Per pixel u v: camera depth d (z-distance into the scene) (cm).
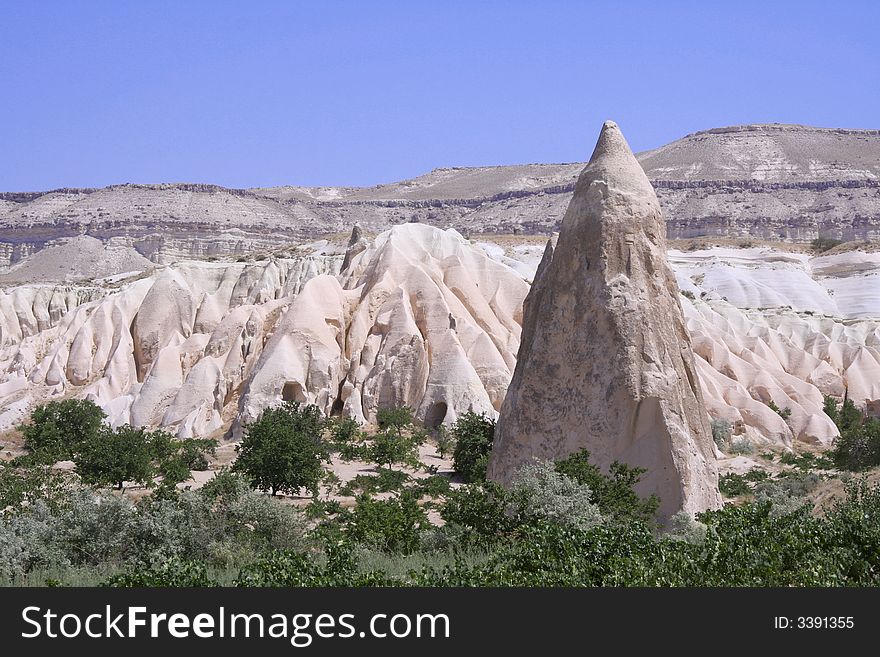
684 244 13175
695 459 3241
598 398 3250
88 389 7644
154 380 7212
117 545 2423
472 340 6994
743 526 2202
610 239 3362
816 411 7331
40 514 2678
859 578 1998
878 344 9081
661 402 3222
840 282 11194
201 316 8238
